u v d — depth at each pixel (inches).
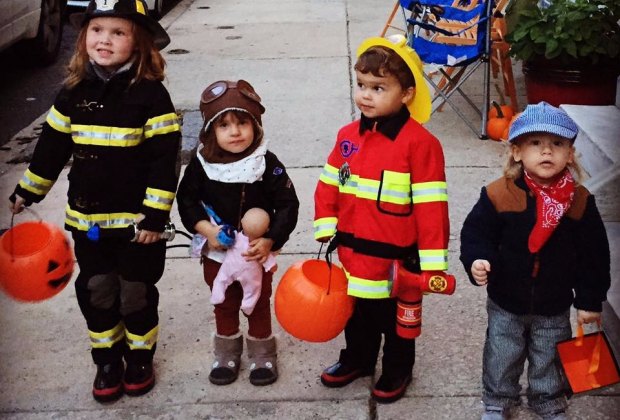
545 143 109.4
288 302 126.3
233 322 138.5
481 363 142.2
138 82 122.5
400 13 422.9
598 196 189.9
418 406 131.7
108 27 119.0
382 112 117.6
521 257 114.1
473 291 165.2
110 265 131.0
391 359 131.3
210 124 124.6
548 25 237.8
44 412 132.9
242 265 128.3
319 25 404.8
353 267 122.9
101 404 134.6
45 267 129.3
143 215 123.9
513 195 113.4
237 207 128.3
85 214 125.9
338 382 136.3
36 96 309.0
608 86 241.8
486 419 124.8
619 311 143.6
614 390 133.0
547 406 122.6
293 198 129.6
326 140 249.9
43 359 146.8
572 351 114.4
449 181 217.6
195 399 135.2
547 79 242.7
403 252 121.3
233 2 478.9
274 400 134.4
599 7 241.0
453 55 245.8
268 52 355.3
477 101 285.1
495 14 257.0
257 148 127.6
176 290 168.6
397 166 118.0
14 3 300.4
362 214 121.0
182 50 364.2
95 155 123.6
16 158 243.9
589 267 113.4
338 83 307.0
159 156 123.7
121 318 136.3
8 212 205.2
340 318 126.0
